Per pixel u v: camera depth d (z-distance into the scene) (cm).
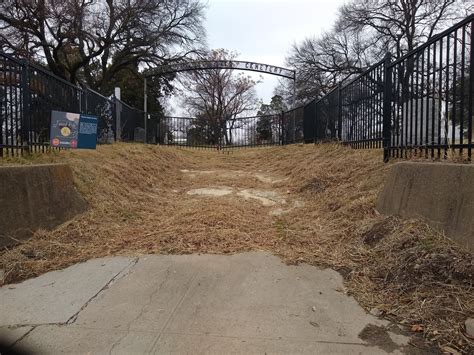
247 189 682
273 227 434
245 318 238
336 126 791
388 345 206
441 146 361
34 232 375
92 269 323
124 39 2211
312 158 761
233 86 3872
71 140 582
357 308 250
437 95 397
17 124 484
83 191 482
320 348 204
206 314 244
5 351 204
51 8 1783
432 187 312
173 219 461
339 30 2808
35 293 278
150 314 244
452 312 225
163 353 201
